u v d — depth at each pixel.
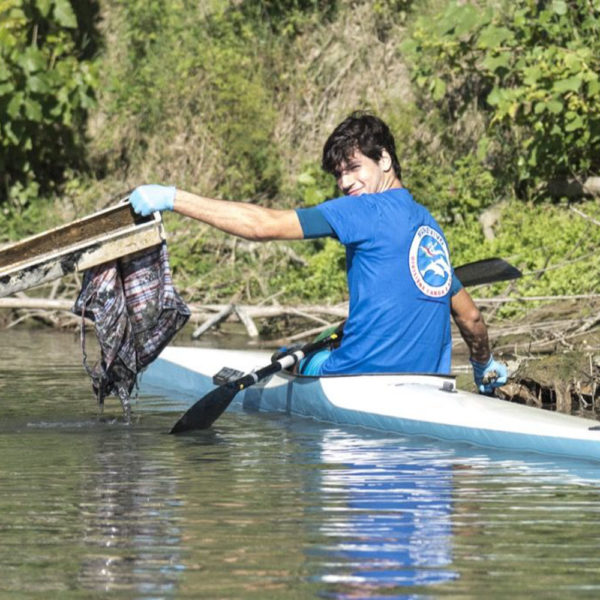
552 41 44.03
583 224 42.94
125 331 22.70
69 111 52.22
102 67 57.84
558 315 37.50
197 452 20.16
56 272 21.77
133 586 12.60
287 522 15.16
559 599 12.20
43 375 30.11
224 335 40.44
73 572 13.11
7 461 19.30
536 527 14.96
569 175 45.91
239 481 17.70
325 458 19.52
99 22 58.78
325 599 12.17
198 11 56.38
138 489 17.14
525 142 44.66
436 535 14.55
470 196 47.16
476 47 45.69
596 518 15.42
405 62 52.91
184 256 47.59
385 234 22.31
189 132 54.72
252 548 13.98
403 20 54.03
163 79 55.06
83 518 15.44
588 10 43.38
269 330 41.47
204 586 12.58
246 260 47.88
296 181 52.38
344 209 21.97
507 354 32.12
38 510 15.88
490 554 13.74
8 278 21.56
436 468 18.62
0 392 27.08
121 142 56.16
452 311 23.78
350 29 55.03
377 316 22.66
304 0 56.25
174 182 54.34
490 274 25.61
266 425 23.05
